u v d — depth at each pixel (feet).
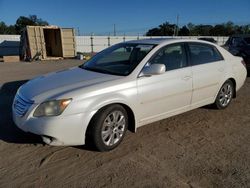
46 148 13.30
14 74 39.91
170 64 15.38
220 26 242.99
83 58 75.05
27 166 11.74
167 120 17.39
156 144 13.99
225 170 11.53
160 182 10.64
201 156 12.76
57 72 15.94
